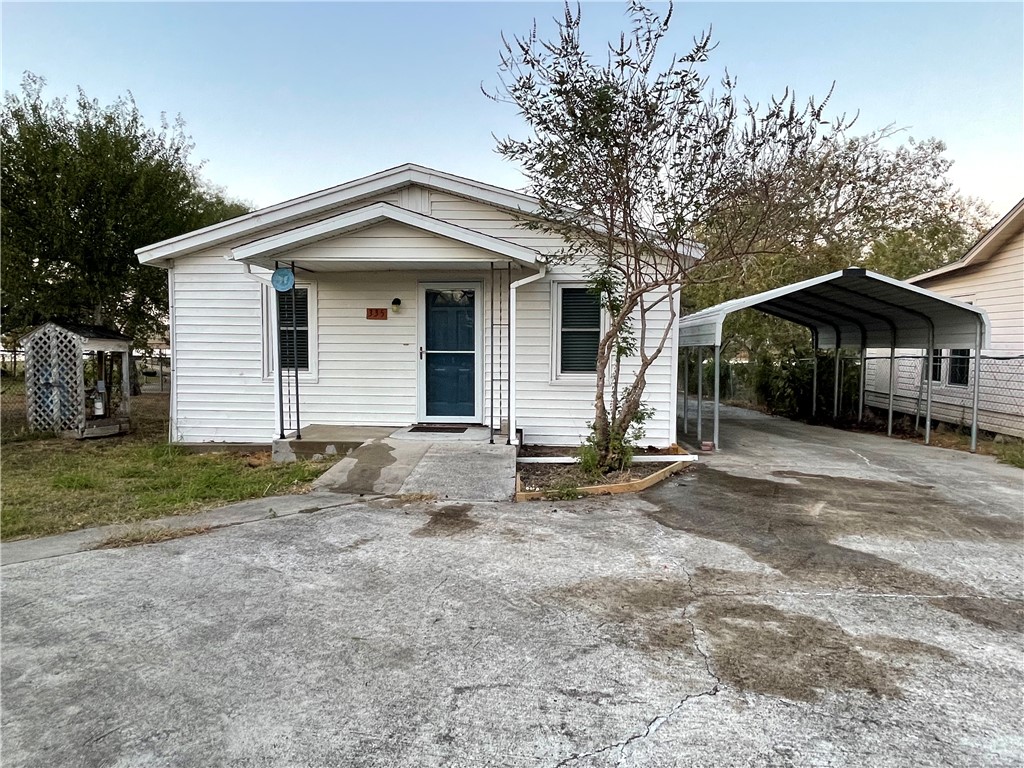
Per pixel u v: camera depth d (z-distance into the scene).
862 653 2.73
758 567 3.84
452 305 8.17
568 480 6.18
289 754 2.02
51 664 2.61
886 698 2.37
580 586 3.50
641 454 7.80
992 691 2.43
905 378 12.36
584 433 8.00
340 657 2.67
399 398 8.27
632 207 5.84
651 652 2.72
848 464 7.63
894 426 11.62
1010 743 2.09
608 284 6.39
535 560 3.94
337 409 8.33
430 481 5.88
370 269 7.83
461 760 1.99
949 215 18.41
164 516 4.93
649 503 5.49
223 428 8.45
